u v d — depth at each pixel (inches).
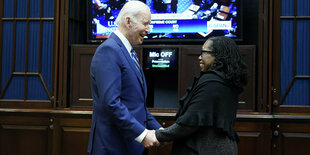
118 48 74.7
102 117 75.4
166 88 135.7
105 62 72.3
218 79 66.2
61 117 126.7
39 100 131.4
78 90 129.3
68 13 129.5
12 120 129.6
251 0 138.6
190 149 67.7
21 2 132.3
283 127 119.6
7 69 132.7
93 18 137.8
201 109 65.0
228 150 66.4
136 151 78.2
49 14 130.9
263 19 121.6
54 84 130.1
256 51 128.7
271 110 122.5
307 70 122.3
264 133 119.5
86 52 129.0
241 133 120.5
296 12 122.0
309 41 122.2
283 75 122.6
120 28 78.6
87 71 129.1
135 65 78.7
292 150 119.3
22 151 129.0
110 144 74.4
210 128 66.5
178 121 67.5
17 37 132.5
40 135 128.3
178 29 135.3
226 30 132.8
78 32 143.2
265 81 121.6
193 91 67.4
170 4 135.0
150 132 72.0
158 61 127.2
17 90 132.5
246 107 122.8
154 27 136.3
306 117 117.9
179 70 125.0
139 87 77.7
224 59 67.6
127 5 78.2
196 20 134.3
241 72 67.7
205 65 71.2
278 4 122.2
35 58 131.8
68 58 132.8
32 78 132.0
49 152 127.6
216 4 133.0
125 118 70.3
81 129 125.8
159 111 125.0
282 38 122.6
